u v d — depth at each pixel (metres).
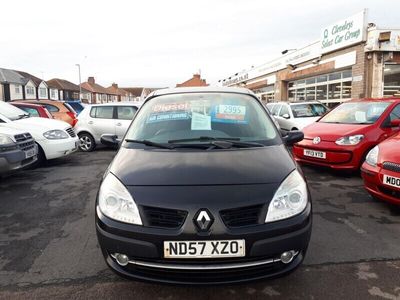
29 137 6.32
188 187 2.44
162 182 2.51
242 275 2.36
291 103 11.01
